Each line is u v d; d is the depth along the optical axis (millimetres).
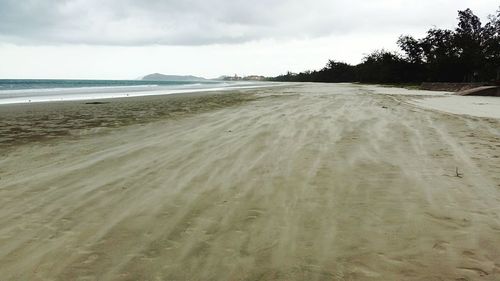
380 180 4383
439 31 52500
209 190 4172
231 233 3119
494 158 5277
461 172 4633
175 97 22266
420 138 6805
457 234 2994
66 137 7809
